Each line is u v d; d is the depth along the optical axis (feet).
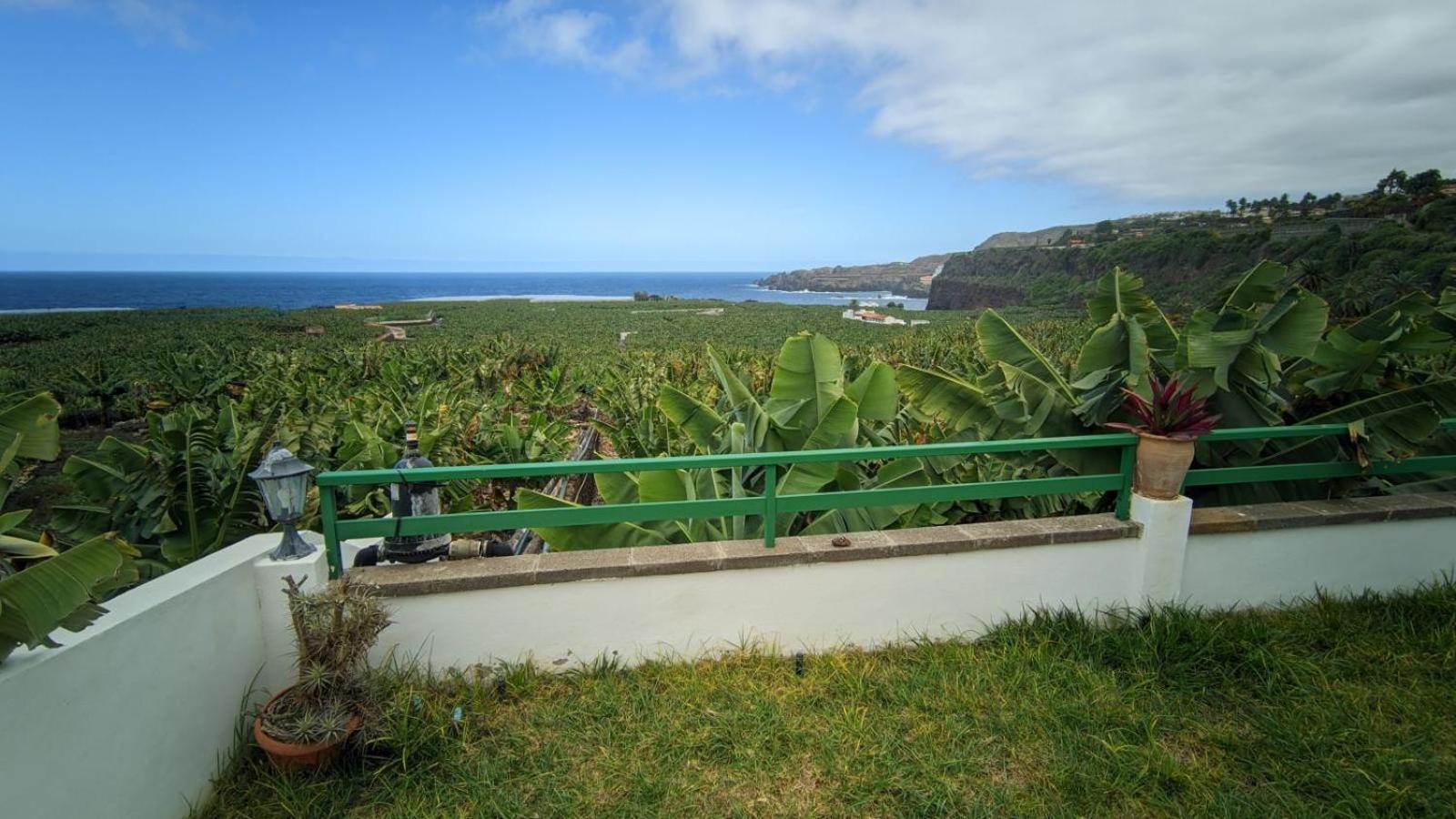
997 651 11.72
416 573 10.66
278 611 10.09
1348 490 14.40
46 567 6.40
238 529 18.71
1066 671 11.02
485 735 9.82
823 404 17.20
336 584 9.46
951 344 100.17
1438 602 12.77
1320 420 14.40
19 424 8.89
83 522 18.22
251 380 72.38
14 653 6.57
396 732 9.29
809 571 11.55
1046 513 16.61
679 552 11.42
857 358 67.56
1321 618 12.58
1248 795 8.61
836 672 11.16
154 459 18.47
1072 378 16.15
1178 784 8.79
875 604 11.90
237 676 9.53
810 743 9.62
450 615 10.69
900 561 11.81
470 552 11.46
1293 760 9.12
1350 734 9.50
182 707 8.41
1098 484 12.73
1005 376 16.44
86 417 65.62
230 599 9.37
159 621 8.01
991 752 9.45
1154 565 12.47
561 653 11.11
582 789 8.86
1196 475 13.15
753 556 11.27
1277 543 13.09
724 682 10.86
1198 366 13.60
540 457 33.86
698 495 16.49
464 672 10.89
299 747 8.73
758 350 138.72
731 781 9.01
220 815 8.58
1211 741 9.55
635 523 14.42
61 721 6.64
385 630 10.57
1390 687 10.68
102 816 7.13
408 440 11.30
